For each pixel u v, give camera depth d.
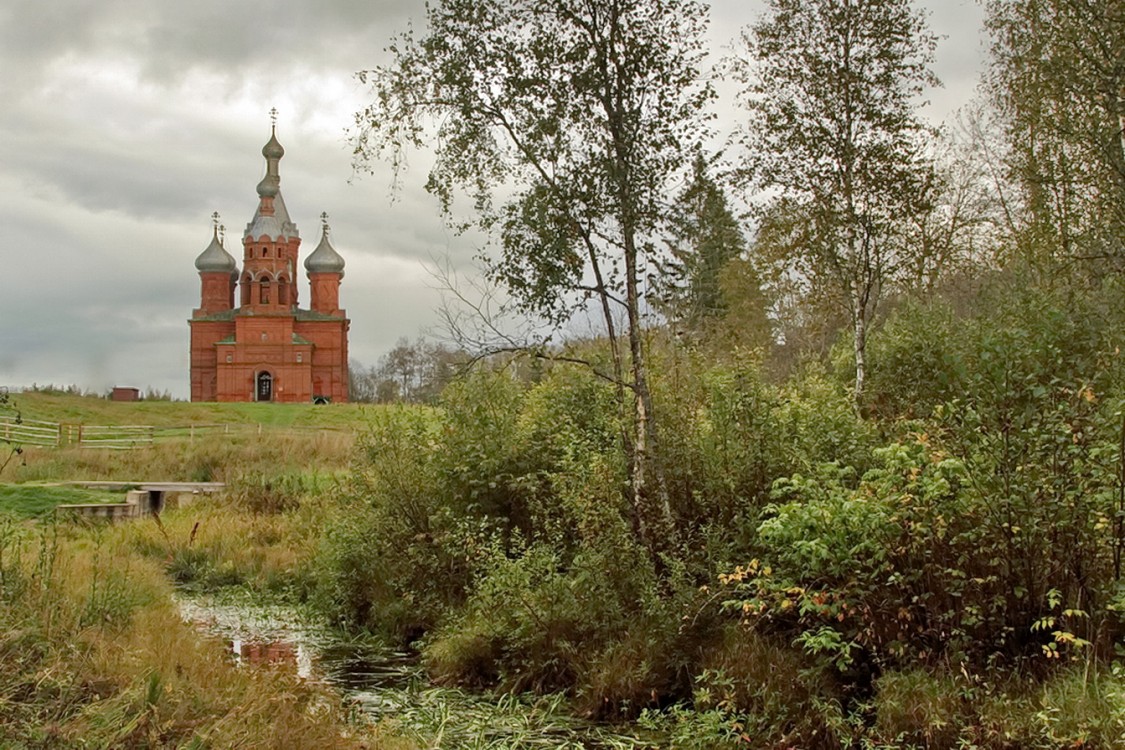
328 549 17.69
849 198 18.91
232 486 30.52
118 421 68.19
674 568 11.27
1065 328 12.95
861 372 17.84
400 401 18.23
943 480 8.98
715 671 9.90
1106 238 19.23
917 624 9.33
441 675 12.23
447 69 13.24
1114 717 7.23
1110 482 8.66
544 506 15.16
